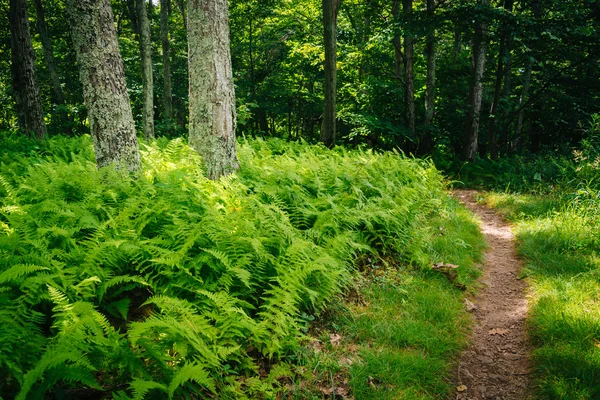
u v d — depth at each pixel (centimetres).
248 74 2556
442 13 1404
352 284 504
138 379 260
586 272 557
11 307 305
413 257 605
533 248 675
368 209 650
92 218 448
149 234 483
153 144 949
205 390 321
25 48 1205
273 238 479
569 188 937
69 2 558
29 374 237
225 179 659
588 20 1467
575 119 1772
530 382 380
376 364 379
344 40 1991
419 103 1878
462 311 500
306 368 365
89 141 1096
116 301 385
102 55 577
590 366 372
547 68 1695
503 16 1288
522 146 2305
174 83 2434
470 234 761
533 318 470
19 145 1040
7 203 497
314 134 2983
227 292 399
